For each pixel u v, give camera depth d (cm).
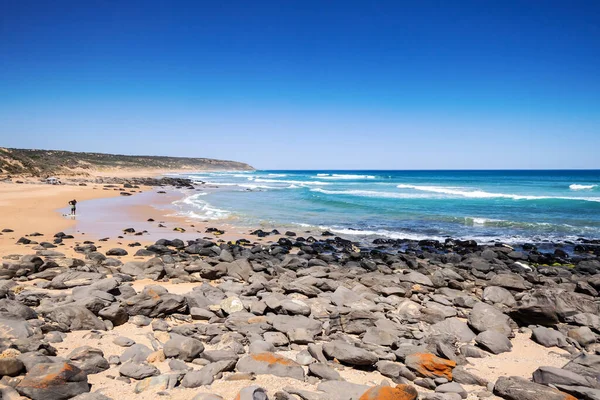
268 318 825
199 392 524
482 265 1553
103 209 3047
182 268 1322
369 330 777
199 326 771
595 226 2433
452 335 807
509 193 4362
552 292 1053
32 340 610
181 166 15625
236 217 2839
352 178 9838
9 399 465
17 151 8088
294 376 592
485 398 569
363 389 545
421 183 7025
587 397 553
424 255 1755
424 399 536
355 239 2158
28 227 2116
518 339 841
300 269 1405
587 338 820
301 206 3494
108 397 489
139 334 748
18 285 1020
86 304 802
